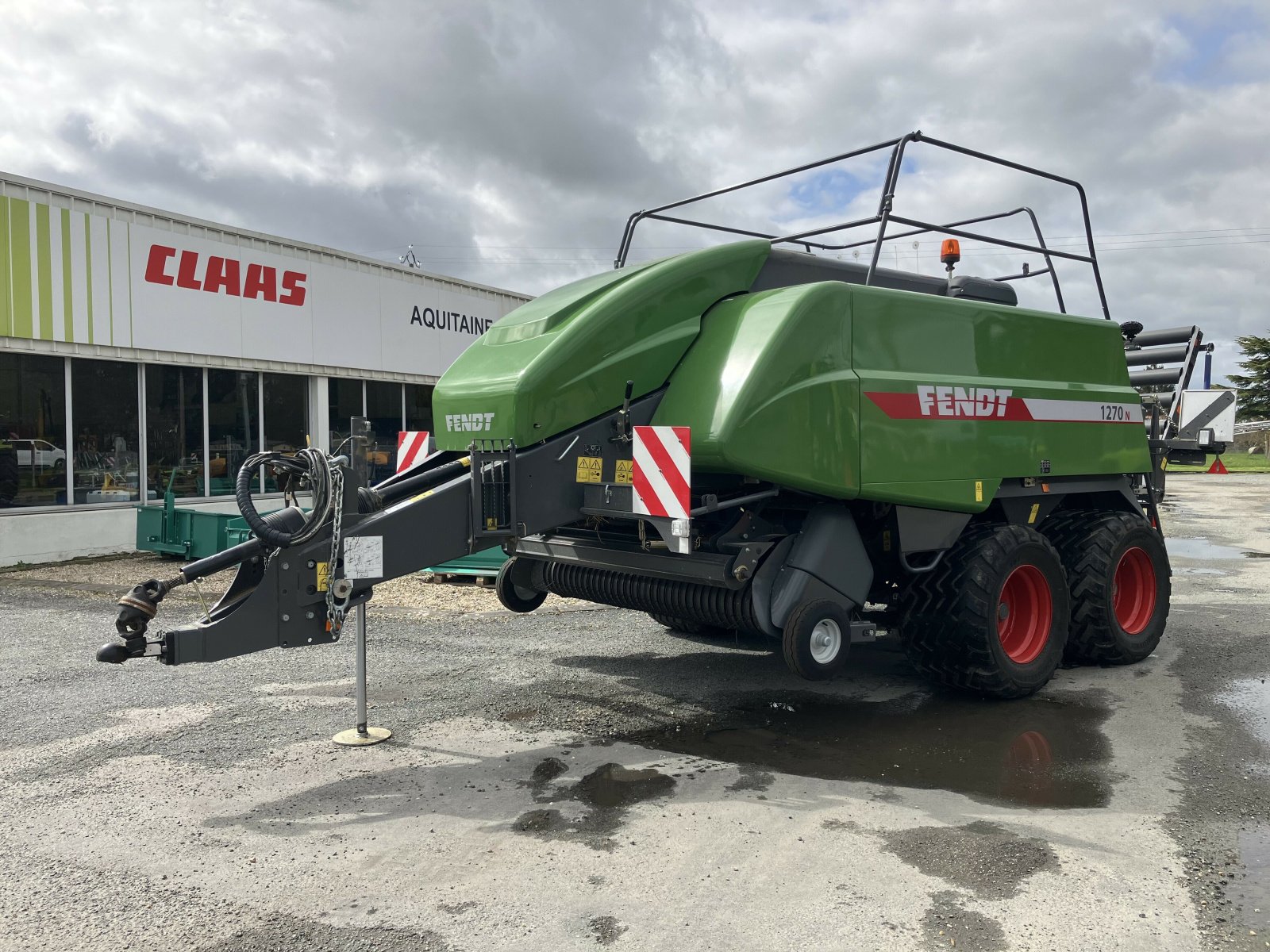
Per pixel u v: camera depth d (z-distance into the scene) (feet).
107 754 14.84
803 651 15.71
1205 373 28.04
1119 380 22.02
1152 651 21.77
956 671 17.80
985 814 12.46
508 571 20.68
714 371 15.66
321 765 14.34
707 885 10.44
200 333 40.88
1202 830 11.93
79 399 37.32
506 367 15.71
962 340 18.16
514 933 9.43
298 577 13.25
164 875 10.73
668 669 20.57
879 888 10.35
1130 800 12.98
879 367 16.67
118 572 34.30
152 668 20.38
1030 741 15.64
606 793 13.25
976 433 18.02
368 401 50.52
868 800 12.98
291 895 10.25
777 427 15.17
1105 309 22.34
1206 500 72.02
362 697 15.60
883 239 17.57
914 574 18.03
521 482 14.85
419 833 11.86
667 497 14.33
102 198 37.17
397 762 14.51
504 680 19.52
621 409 15.92
